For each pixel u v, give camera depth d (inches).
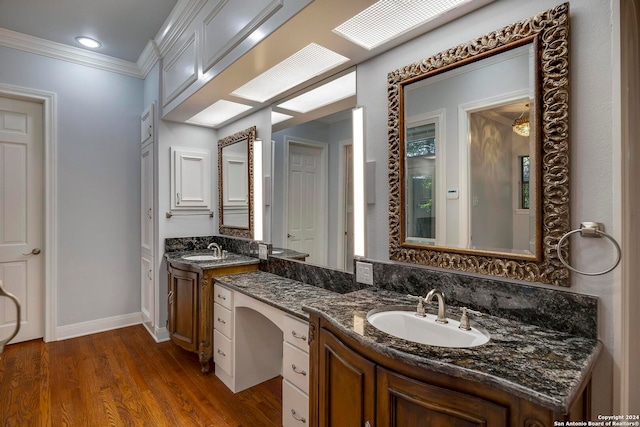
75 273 130.4
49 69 124.1
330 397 55.4
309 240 93.4
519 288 51.6
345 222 83.7
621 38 43.3
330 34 65.3
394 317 58.4
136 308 145.2
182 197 131.7
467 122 58.4
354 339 48.0
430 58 63.1
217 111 116.8
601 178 44.7
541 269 49.5
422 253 64.8
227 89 94.0
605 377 43.9
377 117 74.1
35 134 124.4
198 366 108.0
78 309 131.3
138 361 110.5
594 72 45.2
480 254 56.3
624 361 43.3
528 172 50.9
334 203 86.7
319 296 80.8
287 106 101.3
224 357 96.0
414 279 66.3
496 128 54.6
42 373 100.9
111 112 138.2
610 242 44.1
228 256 120.6
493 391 35.0
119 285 140.8
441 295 54.7
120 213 140.7
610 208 44.1
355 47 70.4
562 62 47.1
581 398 38.6
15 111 120.5
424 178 65.1
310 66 80.9
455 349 41.9
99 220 135.6
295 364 69.7
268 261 108.7
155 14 105.1
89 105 133.0
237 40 75.7
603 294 44.5
